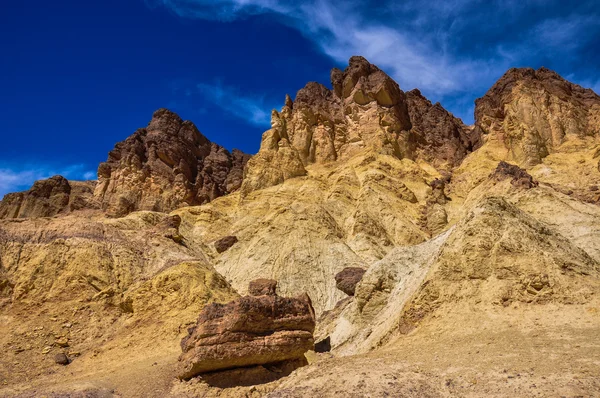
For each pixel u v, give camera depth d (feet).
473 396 39.91
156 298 117.91
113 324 113.80
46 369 93.20
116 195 296.30
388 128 304.71
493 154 272.51
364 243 194.80
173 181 319.47
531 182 163.73
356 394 44.24
